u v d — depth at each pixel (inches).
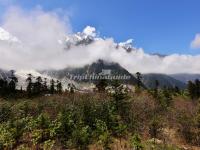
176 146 1031.0
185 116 1311.5
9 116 1187.9
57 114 1194.0
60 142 961.5
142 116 1334.9
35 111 1280.8
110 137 1031.0
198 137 1139.9
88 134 981.2
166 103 1668.3
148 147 976.9
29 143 978.7
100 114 1178.6
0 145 934.4
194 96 2508.6
